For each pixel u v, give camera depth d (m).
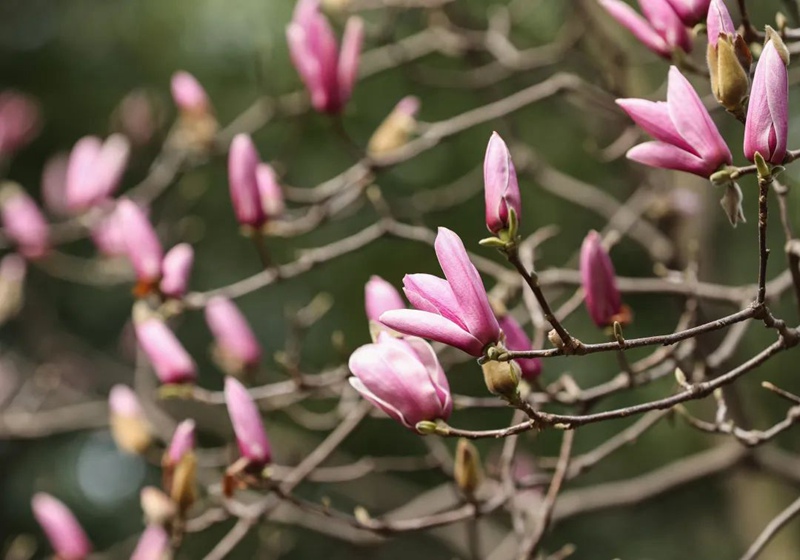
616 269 8.91
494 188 2.59
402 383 2.71
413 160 8.65
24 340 10.02
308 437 8.82
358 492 8.54
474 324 2.56
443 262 2.59
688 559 9.80
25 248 6.82
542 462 4.12
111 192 6.66
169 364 4.43
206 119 6.39
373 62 6.87
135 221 4.65
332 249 4.92
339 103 4.85
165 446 5.15
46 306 10.02
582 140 8.73
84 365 9.80
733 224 2.68
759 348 8.66
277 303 9.24
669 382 8.32
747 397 7.22
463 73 6.80
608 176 8.78
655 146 2.76
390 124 5.48
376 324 3.12
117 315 10.40
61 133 10.29
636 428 4.06
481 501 4.07
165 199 8.68
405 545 9.30
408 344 2.82
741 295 4.42
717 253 7.05
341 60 4.82
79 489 10.57
